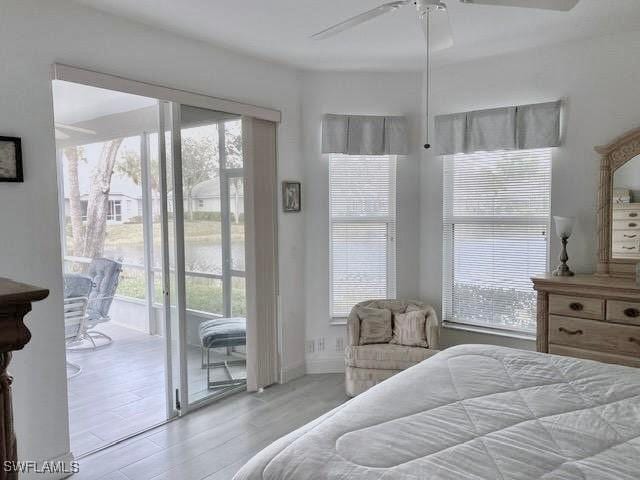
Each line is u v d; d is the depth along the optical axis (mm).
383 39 3434
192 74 3365
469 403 1719
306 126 4238
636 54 3375
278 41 3426
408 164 4371
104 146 5781
